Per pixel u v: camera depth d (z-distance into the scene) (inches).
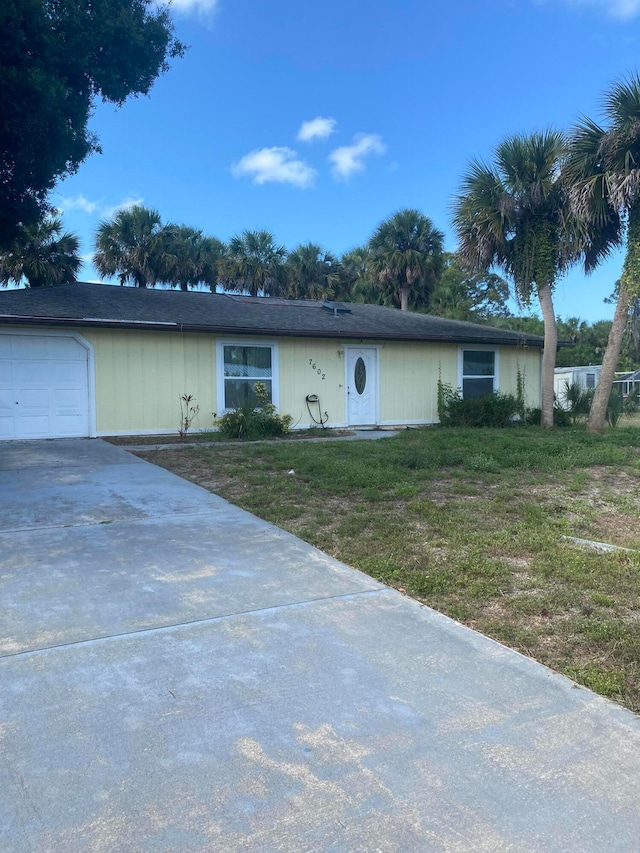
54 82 399.9
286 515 256.5
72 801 92.0
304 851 83.7
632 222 569.9
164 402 540.4
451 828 88.1
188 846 84.0
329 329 605.3
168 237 1473.9
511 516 262.2
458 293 1663.4
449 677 130.2
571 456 415.8
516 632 152.3
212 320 560.7
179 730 110.1
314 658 137.6
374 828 87.9
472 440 496.4
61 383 501.7
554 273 628.4
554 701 121.6
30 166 427.2
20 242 580.7
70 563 196.2
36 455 399.2
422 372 676.1
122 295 616.4
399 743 107.4
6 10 362.0
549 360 650.8
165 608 162.9
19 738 107.0
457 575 189.8
